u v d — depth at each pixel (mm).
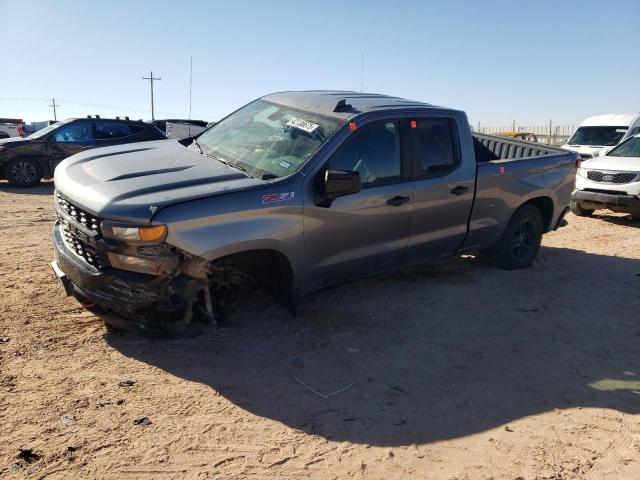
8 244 7121
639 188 9930
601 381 4215
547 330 5129
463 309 5523
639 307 5828
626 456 3295
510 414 3699
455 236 5863
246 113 5750
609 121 15938
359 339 4707
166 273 3850
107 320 4246
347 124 4844
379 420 3549
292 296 4676
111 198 3932
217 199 4051
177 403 3580
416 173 5324
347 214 4770
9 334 4316
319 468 3051
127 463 2963
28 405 3414
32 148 13336
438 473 3061
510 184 6281
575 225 10227
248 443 3225
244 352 4344
